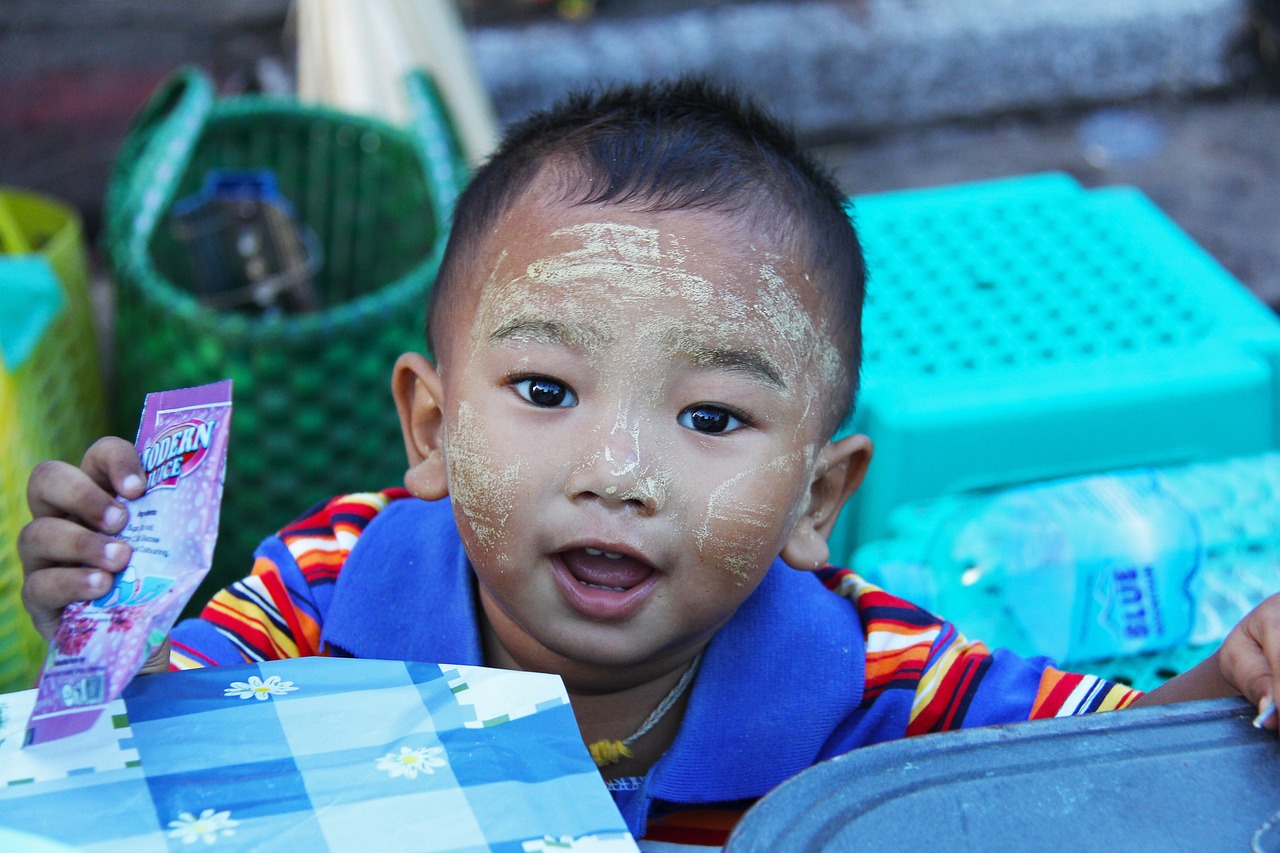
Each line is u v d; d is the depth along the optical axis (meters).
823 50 3.87
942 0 3.98
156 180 2.41
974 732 0.77
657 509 0.96
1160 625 1.77
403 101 2.77
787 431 1.02
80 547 0.85
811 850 0.68
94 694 0.78
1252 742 0.77
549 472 0.97
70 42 3.89
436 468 1.18
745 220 1.03
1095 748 0.76
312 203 2.77
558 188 1.05
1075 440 2.01
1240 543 1.86
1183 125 4.07
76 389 2.39
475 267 1.07
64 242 2.39
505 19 3.81
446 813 0.72
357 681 0.83
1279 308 3.20
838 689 1.17
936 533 1.88
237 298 2.49
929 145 3.95
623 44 3.77
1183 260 2.37
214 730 0.78
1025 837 0.70
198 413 0.87
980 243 2.41
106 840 0.69
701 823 1.15
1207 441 2.06
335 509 1.37
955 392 1.99
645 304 0.98
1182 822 0.71
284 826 0.71
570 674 1.12
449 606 1.17
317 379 2.17
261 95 3.68
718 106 1.17
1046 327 2.19
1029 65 4.04
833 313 1.07
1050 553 1.77
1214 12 4.13
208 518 0.84
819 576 1.38
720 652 1.16
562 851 0.70
